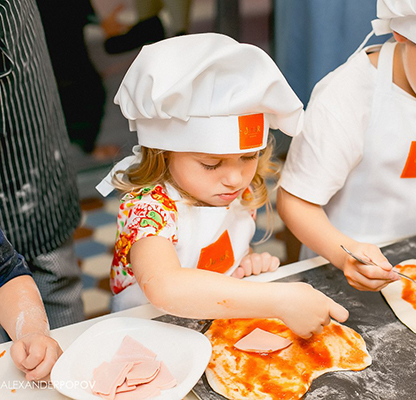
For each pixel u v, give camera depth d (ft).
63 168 4.45
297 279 3.33
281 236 8.08
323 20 6.06
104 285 7.32
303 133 3.67
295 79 7.09
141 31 9.59
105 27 9.46
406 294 3.14
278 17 7.40
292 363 2.62
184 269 2.76
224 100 2.75
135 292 3.44
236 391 2.45
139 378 2.38
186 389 2.24
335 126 3.60
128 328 2.70
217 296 2.64
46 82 4.11
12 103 3.76
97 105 9.94
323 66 6.26
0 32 3.52
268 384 2.49
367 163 3.86
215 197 3.08
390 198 3.97
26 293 2.92
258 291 2.67
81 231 8.70
